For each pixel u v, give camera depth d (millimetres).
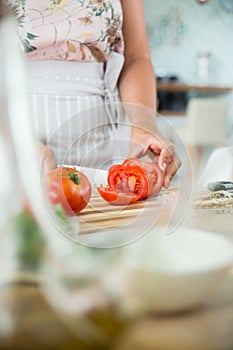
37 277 400
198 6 5312
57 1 1257
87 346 346
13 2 1209
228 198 738
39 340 347
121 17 1340
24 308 371
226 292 394
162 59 5445
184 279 361
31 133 477
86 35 1296
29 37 1254
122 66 1338
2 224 433
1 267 413
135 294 363
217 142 4113
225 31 5344
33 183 463
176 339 343
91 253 403
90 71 1319
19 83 479
